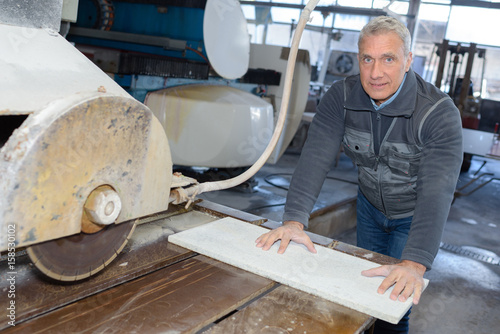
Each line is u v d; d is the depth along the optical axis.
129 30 3.74
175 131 3.01
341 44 11.13
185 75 3.05
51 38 0.90
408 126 1.39
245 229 1.34
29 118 0.71
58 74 0.83
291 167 5.48
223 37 3.09
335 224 3.82
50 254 0.81
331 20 9.54
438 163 1.30
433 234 1.21
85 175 0.79
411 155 1.45
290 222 1.37
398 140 1.43
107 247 0.92
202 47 3.31
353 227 4.23
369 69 1.29
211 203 1.56
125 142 0.85
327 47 9.24
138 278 0.99
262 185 4.30
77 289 0.89
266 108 3.42
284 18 10.66
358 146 1.54
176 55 3.40
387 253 1.75
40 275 0.93
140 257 1.08
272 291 1.01
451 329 2.57
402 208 1.64
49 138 0.71
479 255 3.77
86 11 3.80
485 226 4.65
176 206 1.49
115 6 3.79
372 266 1.18
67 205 0.77
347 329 0.88
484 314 2.79
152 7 3.55
